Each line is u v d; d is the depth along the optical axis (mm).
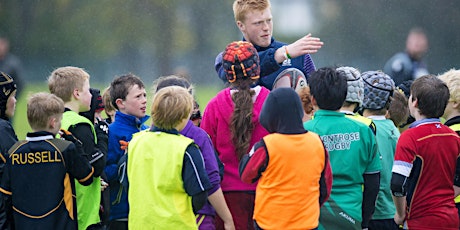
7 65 66188
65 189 17453
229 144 17594
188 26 110750
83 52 108625
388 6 107625
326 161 15844
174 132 16578
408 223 17500
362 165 16812
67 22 109250
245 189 17578
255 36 20062
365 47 106562
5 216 17422
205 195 16156
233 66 17578
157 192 16188
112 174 18766
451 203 17375
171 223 16094
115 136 19016
